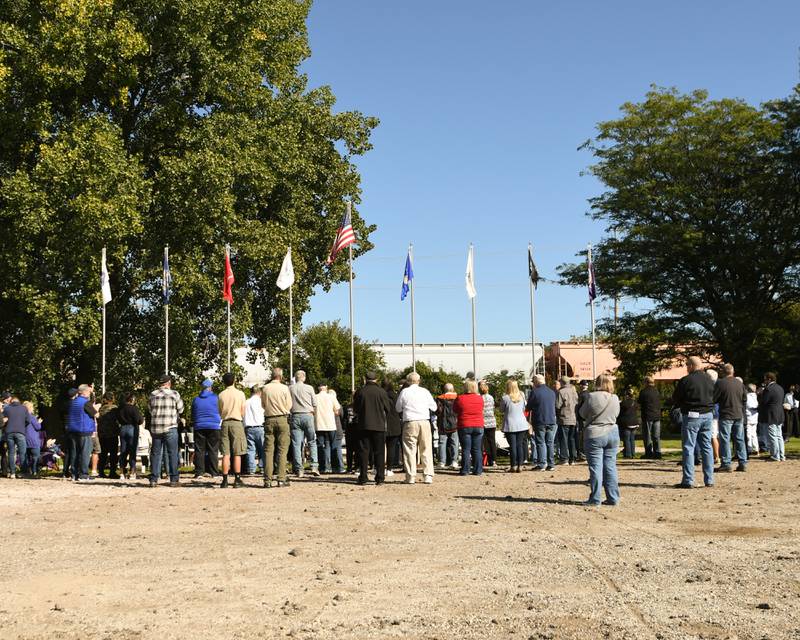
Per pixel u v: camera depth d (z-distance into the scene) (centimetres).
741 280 3638
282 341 3462
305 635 537
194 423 1878
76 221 2472
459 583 687
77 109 2678
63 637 546
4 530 1057
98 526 1079
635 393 3869
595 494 1214
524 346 5625
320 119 3253
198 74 2889
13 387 2656
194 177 2689
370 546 879
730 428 1734
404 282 3036
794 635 517
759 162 3562
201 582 713
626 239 3712
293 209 3156
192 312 3062
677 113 3662
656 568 734
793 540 879
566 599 622
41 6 2580
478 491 1443
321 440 1925
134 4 2739
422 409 1619
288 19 3153
